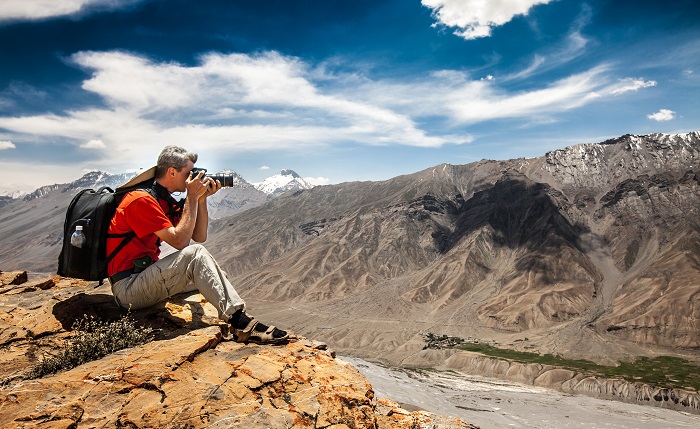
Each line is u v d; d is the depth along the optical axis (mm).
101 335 5262
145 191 5688
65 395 4316
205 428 4109
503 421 110625
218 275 5609
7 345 5539
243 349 5434
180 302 7031
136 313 6270
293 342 5871
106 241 5758
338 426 4488
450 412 99812
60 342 5715
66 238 5785
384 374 136250
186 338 5371
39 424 3957
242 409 4375
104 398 4324
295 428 4281
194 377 4707
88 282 8203
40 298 7066
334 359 5750
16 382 4793
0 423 3930
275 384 4812
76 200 5910
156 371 4676
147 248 5977
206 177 5969
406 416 5391
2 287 7746
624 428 116688
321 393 4844
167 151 5844
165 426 4098
